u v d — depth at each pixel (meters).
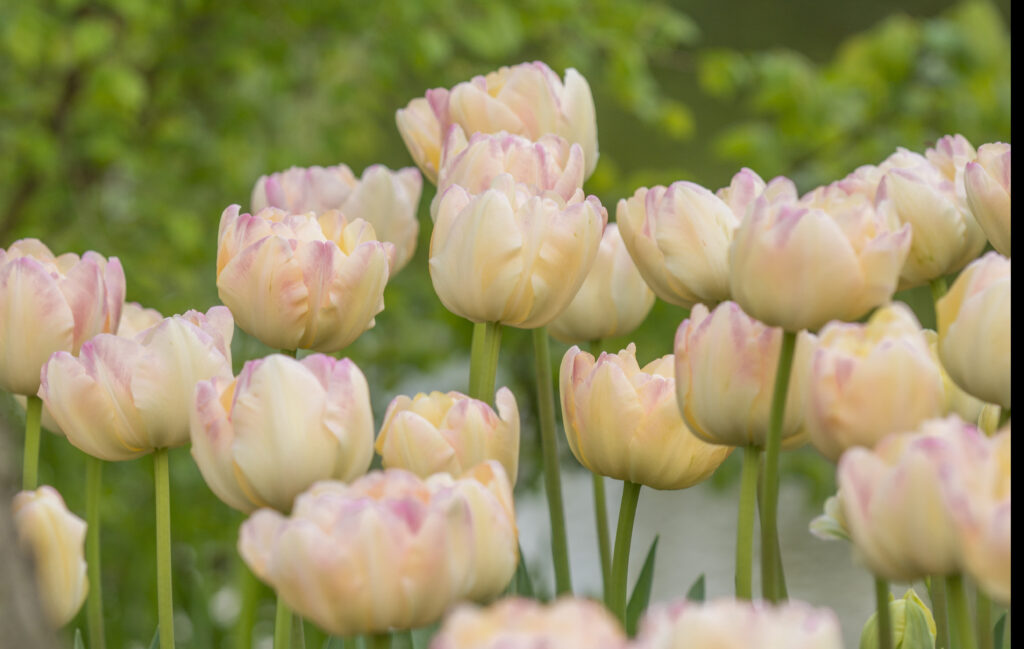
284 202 2.00
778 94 5.22
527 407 5.02
